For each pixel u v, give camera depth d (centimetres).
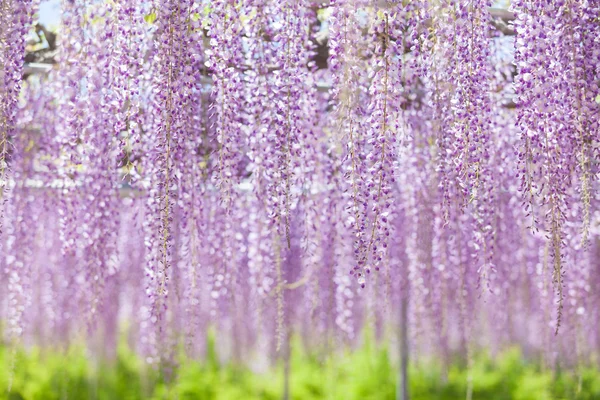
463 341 489
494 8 338
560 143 266
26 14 290
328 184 364
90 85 313
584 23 266
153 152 318
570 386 715
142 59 296
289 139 287
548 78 260
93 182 348
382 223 290
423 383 839
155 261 309
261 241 428
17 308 420
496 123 360
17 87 288
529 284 524
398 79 277
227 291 443
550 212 269
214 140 335
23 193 413
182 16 285
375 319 536
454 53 283
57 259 536
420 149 365
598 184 319
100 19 316
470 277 474
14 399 838
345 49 281
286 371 546
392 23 278
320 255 437
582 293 455
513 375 828
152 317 313
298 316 623
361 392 833
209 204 393
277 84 287
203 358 668
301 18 290
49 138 406
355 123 282
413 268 456
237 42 295
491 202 313
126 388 862
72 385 807
